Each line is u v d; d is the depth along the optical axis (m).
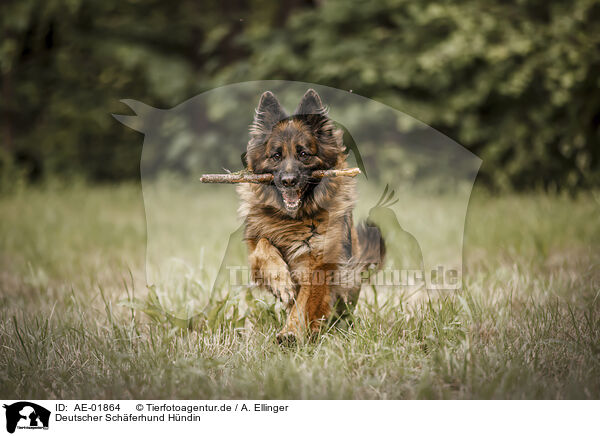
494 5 16.22
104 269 8.66
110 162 21.50
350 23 17.73
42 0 18.09
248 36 18.38
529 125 16.17
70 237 11.14
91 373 4.84
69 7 18.39
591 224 10.05
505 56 15.05
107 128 20.88
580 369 4.54
